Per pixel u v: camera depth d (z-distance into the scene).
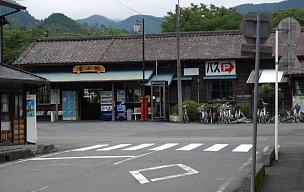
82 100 39.56
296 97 34.56
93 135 25.88
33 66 39.12
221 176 11.13
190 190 9.45
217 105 34.78
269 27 8.47
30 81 18.12
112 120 36.81
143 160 14.25
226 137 22.72
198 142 20.12
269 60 36.00
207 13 54.12
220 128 28.25
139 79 36.12
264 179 10.69
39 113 38.59
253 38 8.49
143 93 35.94
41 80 18.88
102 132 27.66
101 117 37.31
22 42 54.22
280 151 16.00
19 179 11.18
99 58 38.16
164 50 37.97
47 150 17.64
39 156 16.42
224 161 13.80
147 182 10.40
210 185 9.98
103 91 37.34
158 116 36.12
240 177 10.97
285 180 10.55
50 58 38.88
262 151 16.19
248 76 36.25
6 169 13.16
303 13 52.12
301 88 34.56
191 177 11.03
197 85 37.25
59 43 41.22
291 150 16.31
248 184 9.47
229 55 36.06
